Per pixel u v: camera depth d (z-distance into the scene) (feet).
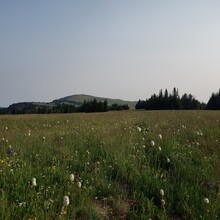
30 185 24.95
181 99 386.52
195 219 21.62
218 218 22.22
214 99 336.08
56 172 28.02
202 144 40.91
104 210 22.95
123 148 35.81
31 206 21.21
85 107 352.28
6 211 20.18
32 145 37.83
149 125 58.80
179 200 24.77
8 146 37.24
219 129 52.01
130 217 22.15
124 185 27.71
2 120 80.12
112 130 50.52
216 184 27.73
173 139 41.78
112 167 30.60
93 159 33.78
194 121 70.90
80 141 39.99
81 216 21.62
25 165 29.17
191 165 32.17
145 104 413.59
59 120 81.66
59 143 39.88
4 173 26.35
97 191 25.59
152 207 23.24
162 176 28.71
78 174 28.40
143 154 34.78
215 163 33.12
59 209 21.58
